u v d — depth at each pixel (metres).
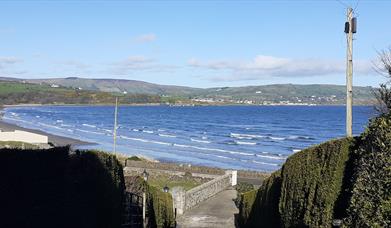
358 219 7.84
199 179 41.38
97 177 12.61
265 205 17.39
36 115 173.50
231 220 26.77
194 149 82.06
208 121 158.38
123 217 14.73
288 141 94.75
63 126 124.75
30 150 10.30
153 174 43.34
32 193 10.08
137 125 138.50
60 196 10.95
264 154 76.06
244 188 37.44
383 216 7.17
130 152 74.12
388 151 7.38
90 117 172.00
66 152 11.38
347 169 9.59
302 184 11.90
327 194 10.00
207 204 32.91
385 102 11.50
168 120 163.50
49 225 10.47
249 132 116.44
